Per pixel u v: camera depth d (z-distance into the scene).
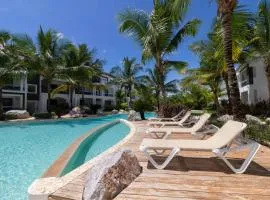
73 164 6.32
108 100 46.38
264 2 14.17
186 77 23.73
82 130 15.20
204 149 4.30
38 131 14.69
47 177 4.11
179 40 13.96
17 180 5.35
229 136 4.47
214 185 3.60
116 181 3.44
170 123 9.55
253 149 4.23
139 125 12.66
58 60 23.00
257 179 3.84
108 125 14.73
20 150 8.83
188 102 27.61
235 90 7.34
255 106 20.48
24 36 21.34
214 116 16.80
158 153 5.59
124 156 3.94
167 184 3.65
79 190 3.52
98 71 31.89
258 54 17.25
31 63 21.28
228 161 4.54
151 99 31.69
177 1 7.59
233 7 7.56
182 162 4.85
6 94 26.62
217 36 9.98
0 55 19.17
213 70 20.12
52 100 33.47
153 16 12.96
